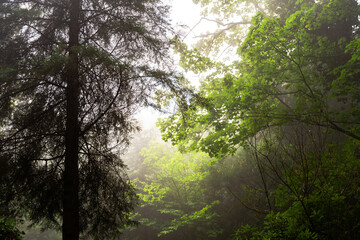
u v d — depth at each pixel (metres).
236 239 5.49
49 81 5.38
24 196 5.36
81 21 6.62
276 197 5.65
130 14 6.75
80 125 5.64
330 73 8.02
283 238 4.66
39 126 5.54
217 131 9.40
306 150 5.18
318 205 4.80
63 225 5.00
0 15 5.21
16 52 5.61
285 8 9.81
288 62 8.41
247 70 10.00
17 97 5.60
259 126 7.48
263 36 8.14
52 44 6.14
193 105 7.11
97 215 5.71
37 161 5.49
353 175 5.35
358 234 4.37
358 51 6.29
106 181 5.87
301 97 7.85
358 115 7.27
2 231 4.34
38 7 6.45
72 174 5.26
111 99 5.71
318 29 8.76
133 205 6.20
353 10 7.67
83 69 5.44
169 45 6.76
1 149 5.02
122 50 6.37
